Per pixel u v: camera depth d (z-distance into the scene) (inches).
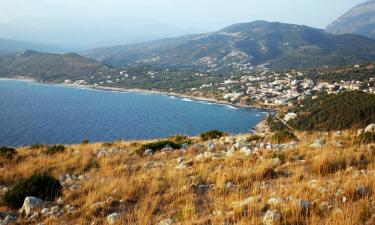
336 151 450.6
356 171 365.4
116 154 657.0
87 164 584.7
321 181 335.0
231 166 451.8
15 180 526.9
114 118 6427.2
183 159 542.0
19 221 318.0
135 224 282.8
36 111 6820.9
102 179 438.6
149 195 354.9
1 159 669.3
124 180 405.7
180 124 6063.0
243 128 5654.5
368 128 632.4
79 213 327.6
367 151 457.7
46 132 4773.6
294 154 490.9
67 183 464.8
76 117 6328.7
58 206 355.9
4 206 384.5
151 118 6604.3
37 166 594.2
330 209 263.1
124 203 346.9
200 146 681.0
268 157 479.8
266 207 283.1
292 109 5477.4
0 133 4466.0
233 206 293.0
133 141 948.6
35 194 388.2
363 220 239.6
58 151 755.4
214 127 5826.8
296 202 268.1
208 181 394.6
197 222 267.3
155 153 640.4
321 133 751.7
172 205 326.0
